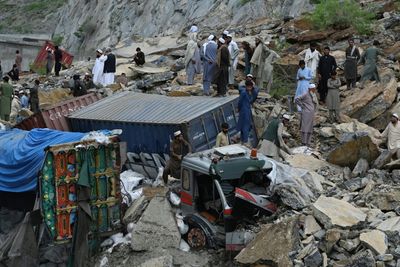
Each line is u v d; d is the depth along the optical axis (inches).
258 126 684.7
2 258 557.3
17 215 609.0
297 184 546.6
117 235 564.1
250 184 541.3
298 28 1093.1
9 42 1887.3
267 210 527.5
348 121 732.7
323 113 761.0
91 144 550.6
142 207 566.9
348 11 1018.1
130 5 2015.3
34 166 581.9
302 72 693.3
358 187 564.4
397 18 1007.6
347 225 487.8
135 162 650.8
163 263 507.8
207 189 539.2
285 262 468.8
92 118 689.6
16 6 2925.7
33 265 551.8
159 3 1807.3
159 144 628.4
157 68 1059.9
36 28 2728.8
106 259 537.0
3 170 596.7
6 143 614.2
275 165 551.8
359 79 835.4
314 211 502.6
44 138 600.1
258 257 477.4
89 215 547.5
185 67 937.5
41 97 934.4
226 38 847.7
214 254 516.4
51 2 2898.6
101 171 557.6
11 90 886.4
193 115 623.8
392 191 527.5
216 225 526.9
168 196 572.1
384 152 599.2
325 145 689.6
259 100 794.2
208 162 531.5
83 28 2229.3
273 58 834.2
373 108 746.2
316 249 471.5
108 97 749.3
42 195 539.8
